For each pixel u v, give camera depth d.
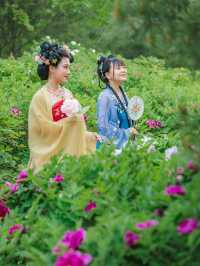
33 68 13.16
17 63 13.59
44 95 7.25
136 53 23.17
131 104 7.50
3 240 5.00
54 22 25.16
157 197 4.39
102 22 25.84
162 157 5.42
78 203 4.69
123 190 4.76
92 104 10.46
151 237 4.01
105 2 25.48
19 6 23.67
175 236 4.00
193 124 4.24
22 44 25.03
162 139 7.30
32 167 7.01
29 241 4.73
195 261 4.00
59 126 6.90
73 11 24.67
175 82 14.34
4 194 5.48
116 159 5.20
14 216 5.21
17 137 9.41
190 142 4.23
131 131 7.52
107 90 7.70
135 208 4.50
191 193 4.09
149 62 16.20
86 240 4.14
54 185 5.20
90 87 12.34
